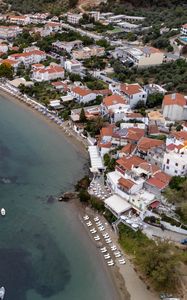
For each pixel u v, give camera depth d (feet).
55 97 624.18
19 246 354.54
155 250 322.34
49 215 393.91
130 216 381.60
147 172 410.31
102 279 327.88
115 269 336.49
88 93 605.73
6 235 365.81
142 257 325.01
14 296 307.78
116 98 567.59
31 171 463.01
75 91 612.29
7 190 428.15
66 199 416.05
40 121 572.10
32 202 411.34
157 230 366.84
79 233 372.79
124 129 499.10
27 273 328.90
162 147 452.35
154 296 313.73
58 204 409.28
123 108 558.56
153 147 451.53
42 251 351.05
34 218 388.98
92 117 560.20
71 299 309.63
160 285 313.32
